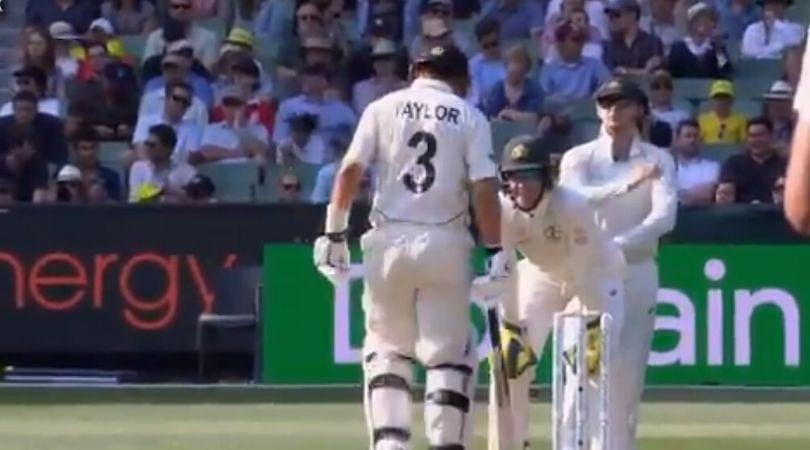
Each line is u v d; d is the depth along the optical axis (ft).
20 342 169.37
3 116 198.29
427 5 216.95
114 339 169.58
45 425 138.62
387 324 90.02
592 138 207.31
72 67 210.79
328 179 193.47
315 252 92.68
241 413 147.13
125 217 169.27
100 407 151.43
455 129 88.74
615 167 103.91
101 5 224.53
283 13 221.05
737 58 221.66
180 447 124.98
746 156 190.60
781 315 164.96
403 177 88.89
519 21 223.10
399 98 89.61
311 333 165.99
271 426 138.10
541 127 199.62
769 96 201.77
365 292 91.40
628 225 103.81
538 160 95.66
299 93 208.74
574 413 78.64
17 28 234.79
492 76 211.20
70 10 221.46
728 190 189.37
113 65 207.72
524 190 95.50
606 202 103.35
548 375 156.97
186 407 151.53
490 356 107.45
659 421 143.64
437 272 88.28
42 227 169.17
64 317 169.37
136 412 147.74
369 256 89.25
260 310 166.81
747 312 165.07
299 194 197.26
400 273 88.48
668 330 164.96
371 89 208.95
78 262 169.48
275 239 168.35
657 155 103.60
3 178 195.42
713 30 217.15
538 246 97.91
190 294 169.37
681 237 166.91
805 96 37.68
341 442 128.06
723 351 165.07
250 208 168.45
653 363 165.27
